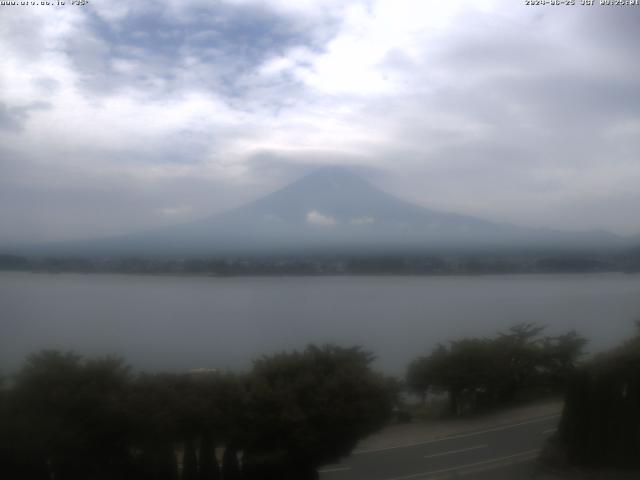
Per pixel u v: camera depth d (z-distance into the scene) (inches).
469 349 551.5
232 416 333.1
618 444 378.3
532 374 561.9
